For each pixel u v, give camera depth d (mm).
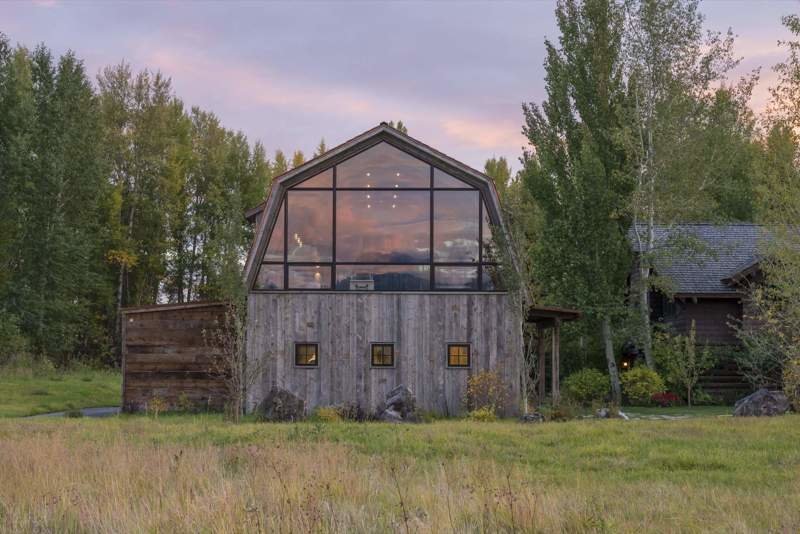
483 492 10281
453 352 28953
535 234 35375
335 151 29297
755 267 35469
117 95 60531
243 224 26953
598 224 36344
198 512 9016
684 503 10914
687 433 19281
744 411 26141
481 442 17906
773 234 28828
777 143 28766
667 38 36188
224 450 15734
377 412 26703
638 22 36844
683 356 34750
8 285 48500
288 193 29516
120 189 58062
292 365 28875
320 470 12172
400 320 29047
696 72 36438
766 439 18078
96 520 9133
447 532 8406
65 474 11883
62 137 51250
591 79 39062
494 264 29219
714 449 16609
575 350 40062
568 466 14992
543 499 9875
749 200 51281
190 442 17484
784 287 27766
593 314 36281
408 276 29219
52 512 9602
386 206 29453
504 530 8617
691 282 38062
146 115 60344
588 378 34500
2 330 45000
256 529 8352
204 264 61031
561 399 29641
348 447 16562
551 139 39531
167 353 29656
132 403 29469
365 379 28828
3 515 9758
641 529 9117
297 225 29406
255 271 29125
